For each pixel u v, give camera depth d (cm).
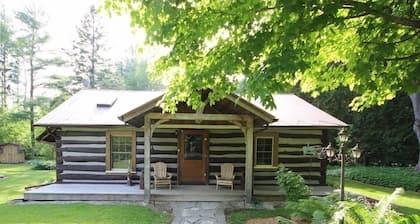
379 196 1359
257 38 384
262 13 389
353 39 452
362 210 625
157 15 384
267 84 367
